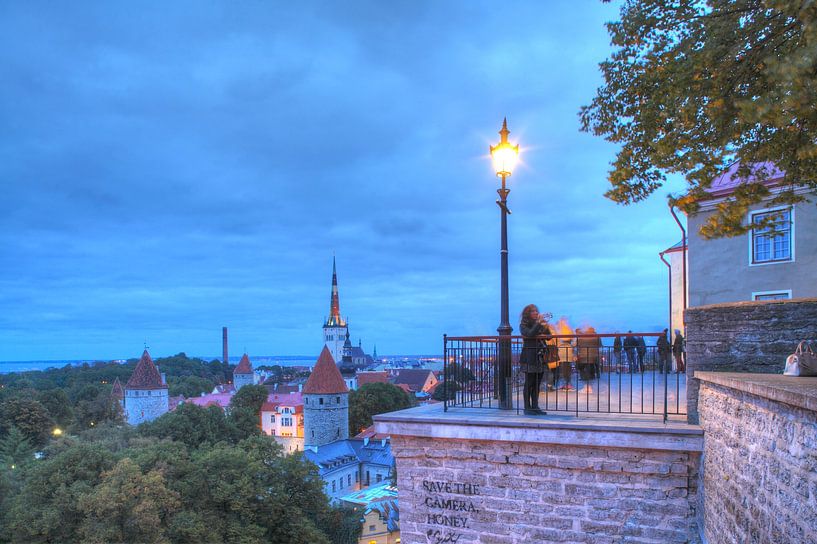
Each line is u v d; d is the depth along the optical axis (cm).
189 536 3897
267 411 12425
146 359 11244
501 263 929
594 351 1205
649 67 839
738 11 707
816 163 759
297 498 4719
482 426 761
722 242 2266
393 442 835
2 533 3822
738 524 523
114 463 4303
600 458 704
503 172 936
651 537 677
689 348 703
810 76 541
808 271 2053
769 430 456
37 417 8394
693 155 779
